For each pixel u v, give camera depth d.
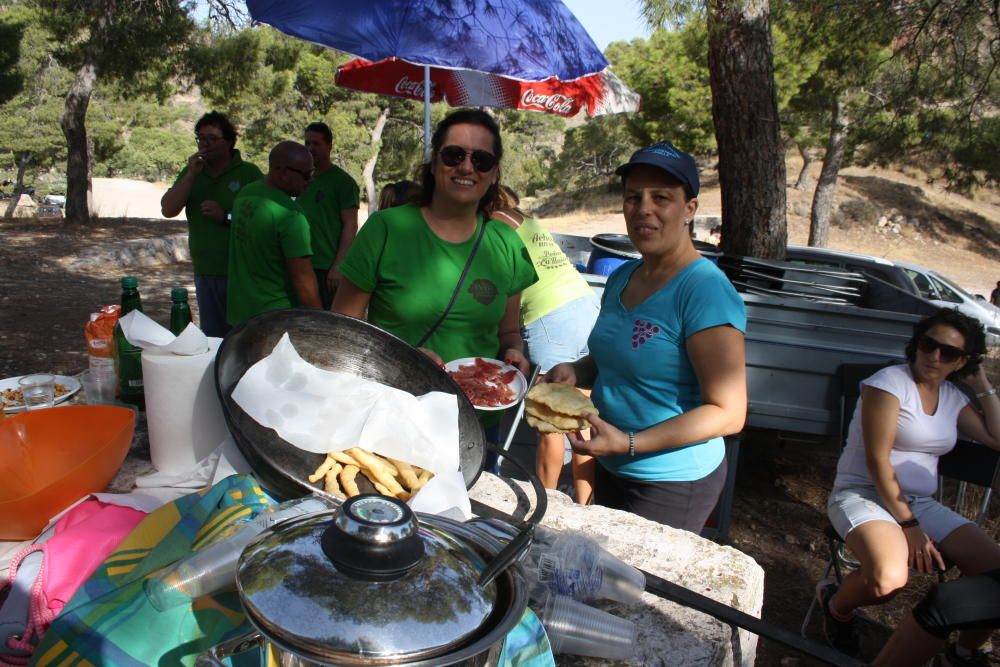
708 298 2.03
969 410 3.13
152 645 1.14
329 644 0.79
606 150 42.12
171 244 13.52
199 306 4.82
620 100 6.79
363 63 6.77
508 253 2.61
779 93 15.76
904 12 6.88
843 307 4.02
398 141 32.00
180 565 1.18
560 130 45.31
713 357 2.00
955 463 3.40
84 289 10.07
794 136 20.72
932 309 5.30
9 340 7.29
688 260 2.13
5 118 34.53
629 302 2.29
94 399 2.37
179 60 14.96
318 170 5.19
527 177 39.34
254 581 0.87
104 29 14.23
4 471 1.67
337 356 2.03
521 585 0.96
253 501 1.48
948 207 29.91
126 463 1.99
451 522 1.12
